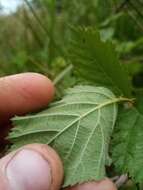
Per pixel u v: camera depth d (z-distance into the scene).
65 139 0.08
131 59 0.15
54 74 0.15
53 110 0.08
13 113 0.10
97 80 0.09
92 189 0.08
